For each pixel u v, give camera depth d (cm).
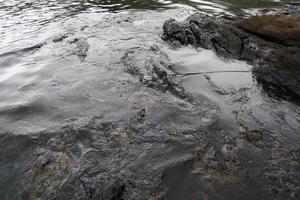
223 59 349
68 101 281
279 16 361
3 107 276
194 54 360
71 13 541
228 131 242
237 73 320
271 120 254
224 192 196
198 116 258
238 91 292
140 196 193
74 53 374
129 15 507
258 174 207
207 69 328
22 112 268
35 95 292
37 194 200
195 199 192
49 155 224
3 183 209
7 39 433
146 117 256
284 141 233
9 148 232
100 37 416
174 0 602
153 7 557
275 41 341
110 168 211
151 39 403
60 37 421
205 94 288
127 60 347
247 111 265
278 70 294
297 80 281
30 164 219
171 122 251
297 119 255
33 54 382
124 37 412
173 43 387
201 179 203
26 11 568
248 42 352
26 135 242
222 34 366
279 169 211
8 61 365
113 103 276
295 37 327
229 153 222
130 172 207
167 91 291
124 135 238
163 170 208
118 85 302
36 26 482
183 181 202
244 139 235
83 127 247
